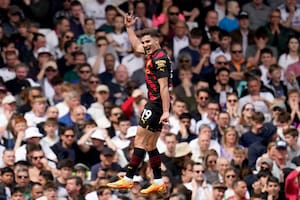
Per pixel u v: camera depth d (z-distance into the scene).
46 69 68.31
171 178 61.03
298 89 73.06
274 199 60.69
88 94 67.44
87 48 72.00
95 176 61.28
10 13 72.00
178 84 70.56
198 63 72.19
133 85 68.81
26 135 61.31
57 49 71.94
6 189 58.31
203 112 67.25
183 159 62.56
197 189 60.62
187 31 74.38
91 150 62.94
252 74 71.56
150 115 46.53
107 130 64.06
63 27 72.38
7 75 68.12
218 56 72.25
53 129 62.25
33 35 70.62
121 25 73.38
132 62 71.38
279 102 69.06
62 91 66.19
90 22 72.88
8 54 68.25
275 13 76.94
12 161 59.88
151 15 75.62
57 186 58.19
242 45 75.38
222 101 70.12
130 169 47.38
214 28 74.44
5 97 63.72
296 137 63.94
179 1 76.12
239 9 77.56
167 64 46.06
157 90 46.31
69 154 62.28
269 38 76.56
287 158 63.16
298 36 77.94
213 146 64.06
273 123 66.56
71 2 74.00
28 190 58.41
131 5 75.56
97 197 58.56
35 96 64.62
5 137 62.09
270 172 61.75
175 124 65.06
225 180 60.50
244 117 66.00
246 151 64.19
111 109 64.75
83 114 64.38
